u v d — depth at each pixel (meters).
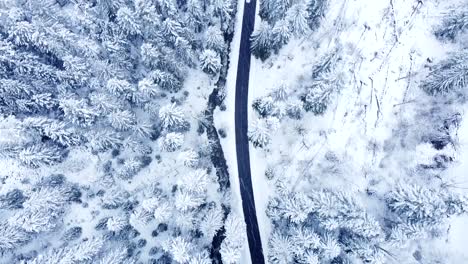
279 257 35.91
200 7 39.97
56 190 39.44
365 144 40.72
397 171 39.47
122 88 37.19
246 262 40.50
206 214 39.03
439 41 41.06
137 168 41.59
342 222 33.84
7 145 37.78
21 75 39.28
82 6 40.75
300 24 38.16
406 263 36.97
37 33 37.09
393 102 41.09
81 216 41.62
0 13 38.34
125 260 36.81
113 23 39.16
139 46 41.62
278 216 37.34
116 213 41.56
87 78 39.91
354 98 41.62
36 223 36.53
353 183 39.91
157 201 36.72
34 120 37.47
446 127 38.56
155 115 41.66
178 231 39.50
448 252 37.12
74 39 39.22
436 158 38.41
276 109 38.22
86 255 35.69
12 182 41.28
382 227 36.66
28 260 36.62
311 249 34.69
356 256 35.25
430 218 33.16
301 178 41.00
